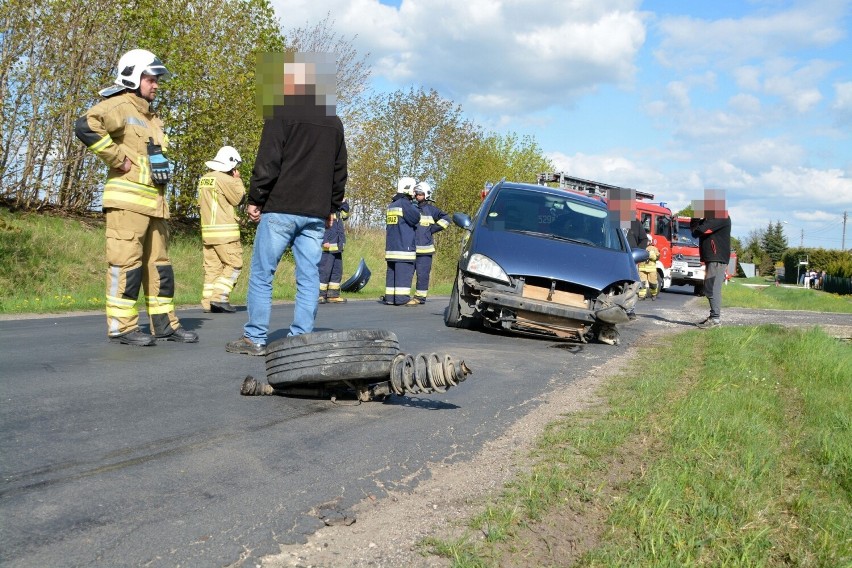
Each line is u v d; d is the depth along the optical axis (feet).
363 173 83.56
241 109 56.13
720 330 35.04
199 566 8.68
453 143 90.17
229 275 35.09
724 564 9.50
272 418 15.06
